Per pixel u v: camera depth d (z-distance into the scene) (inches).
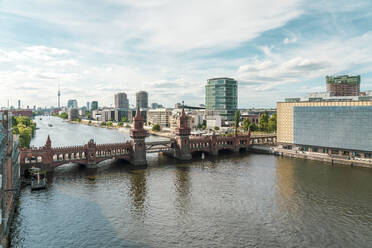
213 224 2447.1
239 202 2979.8
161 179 3914.9
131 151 5009.8
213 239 2187.5
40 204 2903.5
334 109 5172.2
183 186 3570.4
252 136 7431.1
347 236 2231.8
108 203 2942.9
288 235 2250.2
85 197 3127.5
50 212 2696.9
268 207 2837.1
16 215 2623.0
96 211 2726.4
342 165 4817.9
